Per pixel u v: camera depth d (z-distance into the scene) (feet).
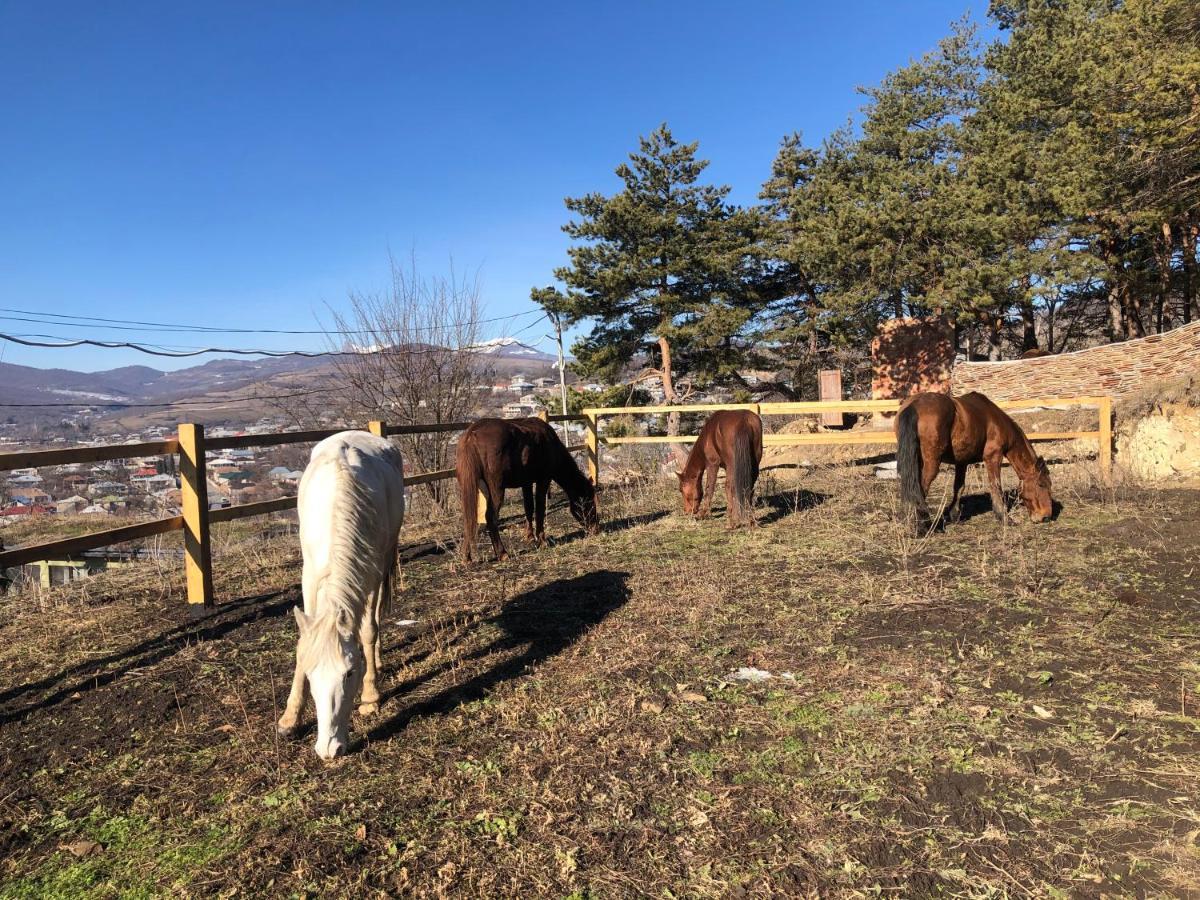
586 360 80.43
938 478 35.24
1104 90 42.78
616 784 10.48
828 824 9.40
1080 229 52.49
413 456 42.91
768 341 79.30
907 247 61.46
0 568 13.94
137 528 17.44
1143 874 8.26
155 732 12.61
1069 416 41.68
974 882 8.26
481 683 14.10
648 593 19.43
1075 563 19.83
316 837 9.52
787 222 81.41
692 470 29.32
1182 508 24.80
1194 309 68.13
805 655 14.84
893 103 90.84
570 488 26.89
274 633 17.46
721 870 8.63
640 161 77.71
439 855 9.09
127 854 9.38
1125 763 10.37
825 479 38.19
